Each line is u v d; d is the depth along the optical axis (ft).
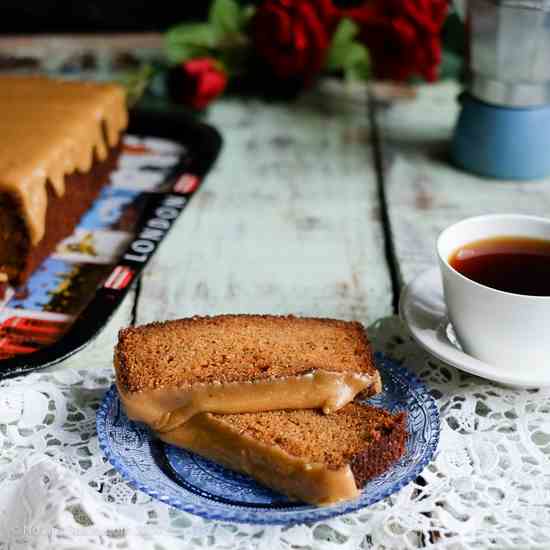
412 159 3.64
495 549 2.33
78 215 3.27
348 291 3.03
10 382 2.62
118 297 2.92
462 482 2.44
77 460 2.48
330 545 2.34
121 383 2.49
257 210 3.37
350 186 3.50
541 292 2.59
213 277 3.07
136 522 2.35
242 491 2.40
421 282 2.80
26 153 3.07
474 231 2.68
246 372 2.51
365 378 2.49
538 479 2.45
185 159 3.57
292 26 3.76
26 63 4.16
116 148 3.51
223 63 3.97
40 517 2.33
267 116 3.90
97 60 4.20
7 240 3.03
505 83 3.39
